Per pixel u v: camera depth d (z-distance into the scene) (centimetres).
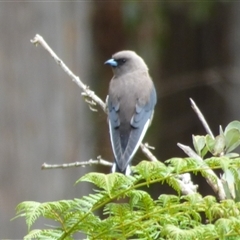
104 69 2220
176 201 573
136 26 2222
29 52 1539
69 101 1584
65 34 1605
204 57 2412
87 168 1747
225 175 564
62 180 1552
